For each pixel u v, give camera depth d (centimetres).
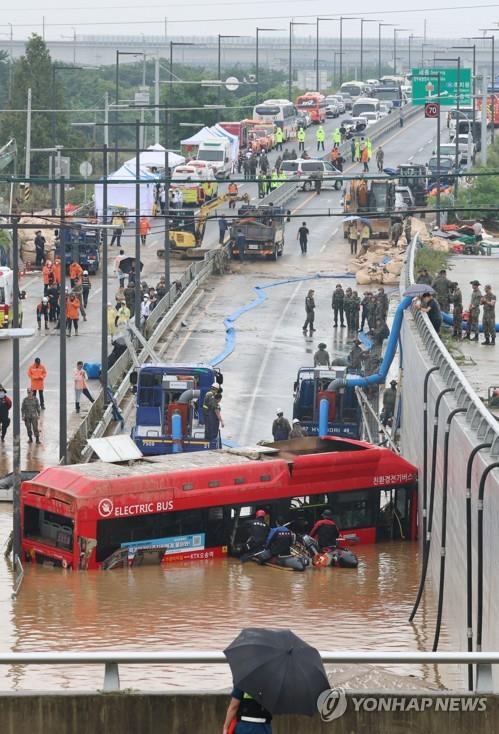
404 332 13675
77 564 10344
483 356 14125
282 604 9644
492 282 19425
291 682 3625
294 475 11188
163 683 7131
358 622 9262
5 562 10712
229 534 10956
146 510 10544
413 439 12225
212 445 13738
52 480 10631
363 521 11612
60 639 8631
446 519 9550
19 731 4156
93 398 16162
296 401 14412
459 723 4150
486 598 7806
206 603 9588
